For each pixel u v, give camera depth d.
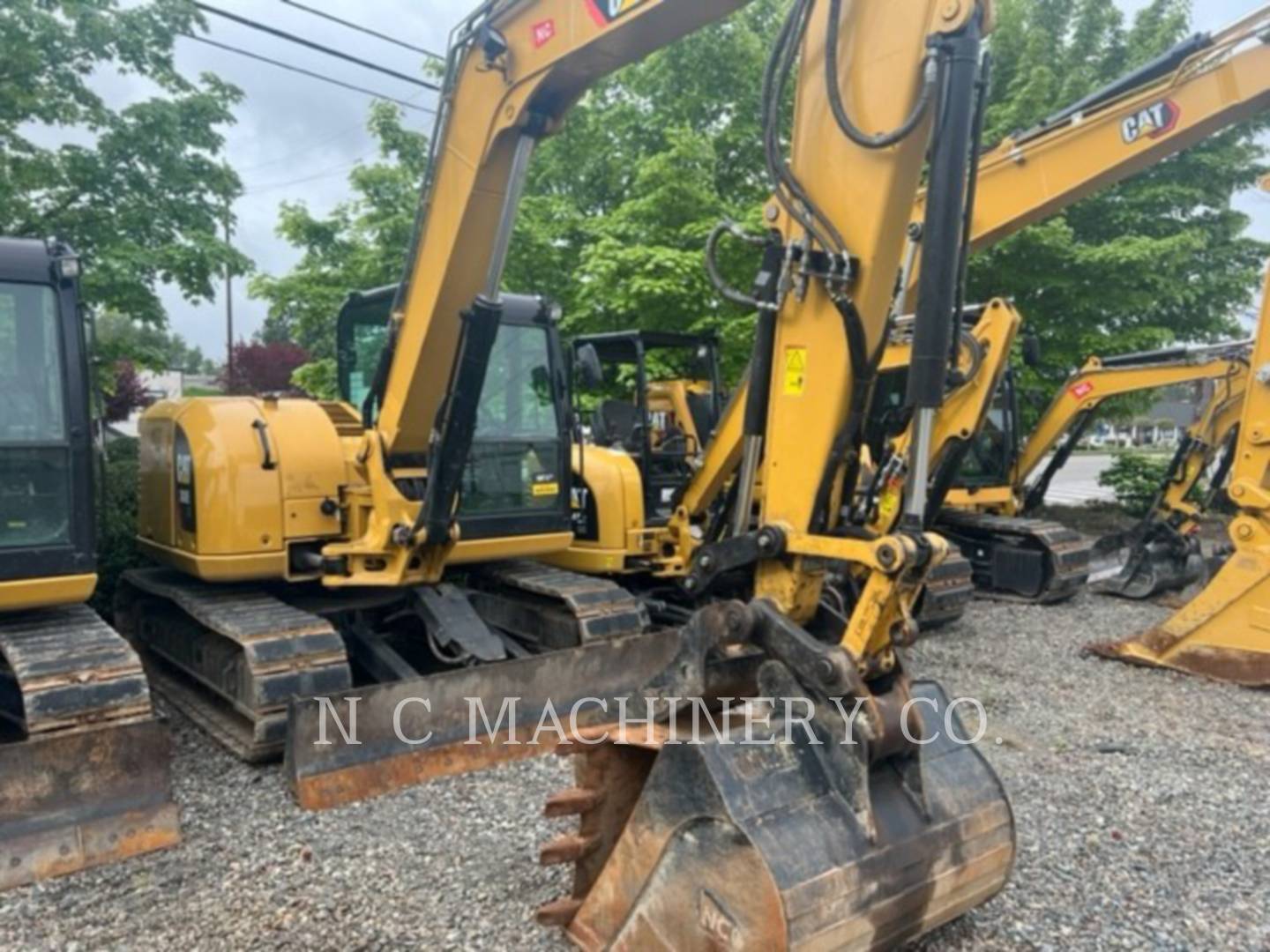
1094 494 21.05
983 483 9.20
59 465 3.97
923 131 2.71
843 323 2.77
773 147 2.85
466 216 4.54
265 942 2.88
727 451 6.24
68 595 4.00
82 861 3.37
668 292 10.16
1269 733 5.02
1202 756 4.62
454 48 4.49
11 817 3.31
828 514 2.90
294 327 14.06
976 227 6.37
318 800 3.88
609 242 10.51
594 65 4.04
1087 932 2.98
